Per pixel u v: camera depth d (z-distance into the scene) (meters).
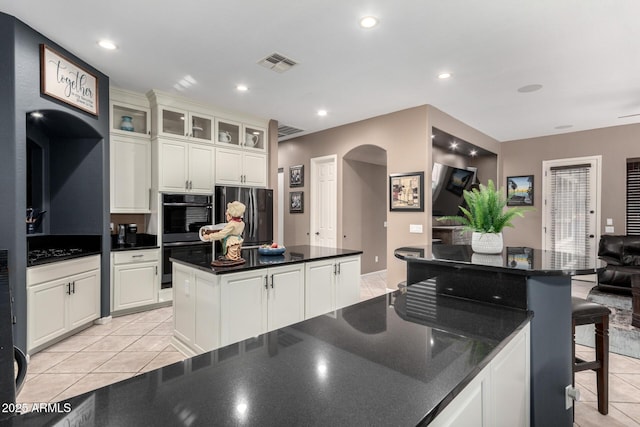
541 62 3.21
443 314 1.38
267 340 1.08
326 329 1.19
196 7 2.36
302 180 6.24
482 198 2.04
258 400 0.72
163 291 4.03
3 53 2.44
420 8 2.37
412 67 3.32
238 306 2.43
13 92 2.47
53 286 2.88
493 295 1.56
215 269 2.37
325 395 0.74
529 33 2.70
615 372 2.57
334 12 2.43
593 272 1.48
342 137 5.52
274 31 2.68
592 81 3.69
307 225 6.15
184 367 0.88
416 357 0.95
